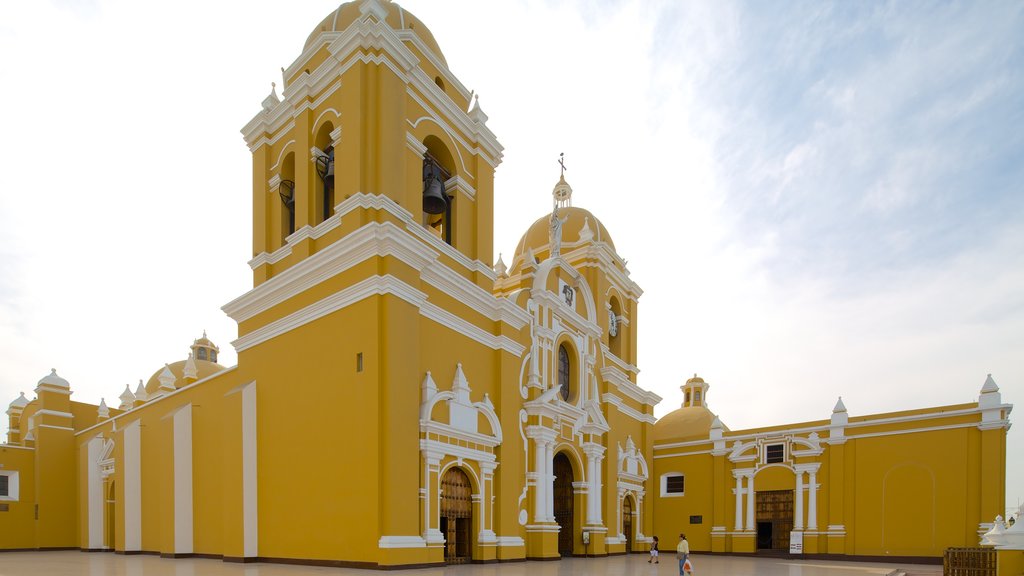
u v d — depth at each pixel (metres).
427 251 16.72
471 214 20.89
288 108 19.88
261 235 20.19
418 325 16.66
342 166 17.17
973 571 15.74
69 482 30.95
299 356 17.38
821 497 27.64
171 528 20.81
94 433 30.14
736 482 30.11
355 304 15.94
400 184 17.22
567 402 25.48
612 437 27.83
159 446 24.12
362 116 16.80
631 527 29.92
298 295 17.95
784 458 28.83
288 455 17.03
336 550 15.12
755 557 28.17
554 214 26.22
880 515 26.03
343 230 16.84
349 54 17.33
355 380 15.51
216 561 18.28
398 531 14.60
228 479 18.05
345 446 15.46
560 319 24.95
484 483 18.47
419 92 18.92
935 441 25.36
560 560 21.73
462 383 18.05
